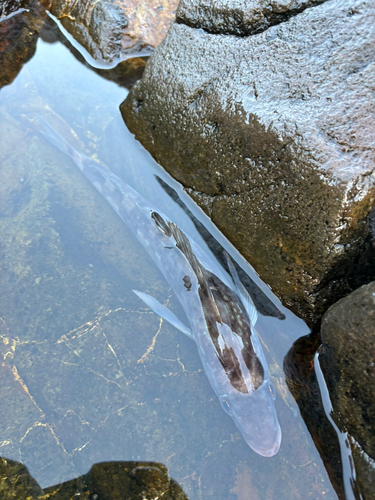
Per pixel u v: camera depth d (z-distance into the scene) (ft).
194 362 2.01
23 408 1.89
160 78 2.36
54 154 2.67
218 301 2.02
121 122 2.68
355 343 1.57
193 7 2.27
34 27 3.13
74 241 2.37
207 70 2.19
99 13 2.91
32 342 2.05
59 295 2.19
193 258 2.05
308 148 1.84
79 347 2.05
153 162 2.55
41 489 1.71
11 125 2.72
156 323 2.13
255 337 1.97
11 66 2.95
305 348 1.95
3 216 2.41
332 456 1.67
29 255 2.30
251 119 2.00
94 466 1.77
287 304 2.06
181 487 1.71
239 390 1.80
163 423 1.86
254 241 2.10
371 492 1.51
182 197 2.45
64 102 2.84
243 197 2.09
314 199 1.83
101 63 2.96
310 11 1.99
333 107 1.85
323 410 1.76
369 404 1.55
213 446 1.79
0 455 1.78
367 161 1.77
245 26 2.12
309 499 1.63
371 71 1.85
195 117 2.21
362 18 1.90
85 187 2.58
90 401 1.91
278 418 1.79
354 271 1.90
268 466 1.72
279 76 1.99
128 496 1.69
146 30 2.93
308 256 1.90
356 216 1.77
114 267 2.31
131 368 2.00
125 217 2.45
